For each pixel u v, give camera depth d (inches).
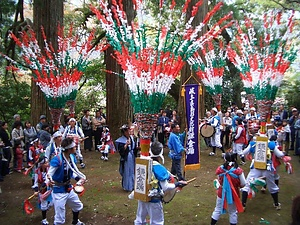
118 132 534.9
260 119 270.5
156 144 181.5
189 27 170.9
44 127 317.1
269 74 266.5
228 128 535.5
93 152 515.8
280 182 350.0
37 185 271.1
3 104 599.2
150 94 169.3
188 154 265.7
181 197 299.3
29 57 282.7
